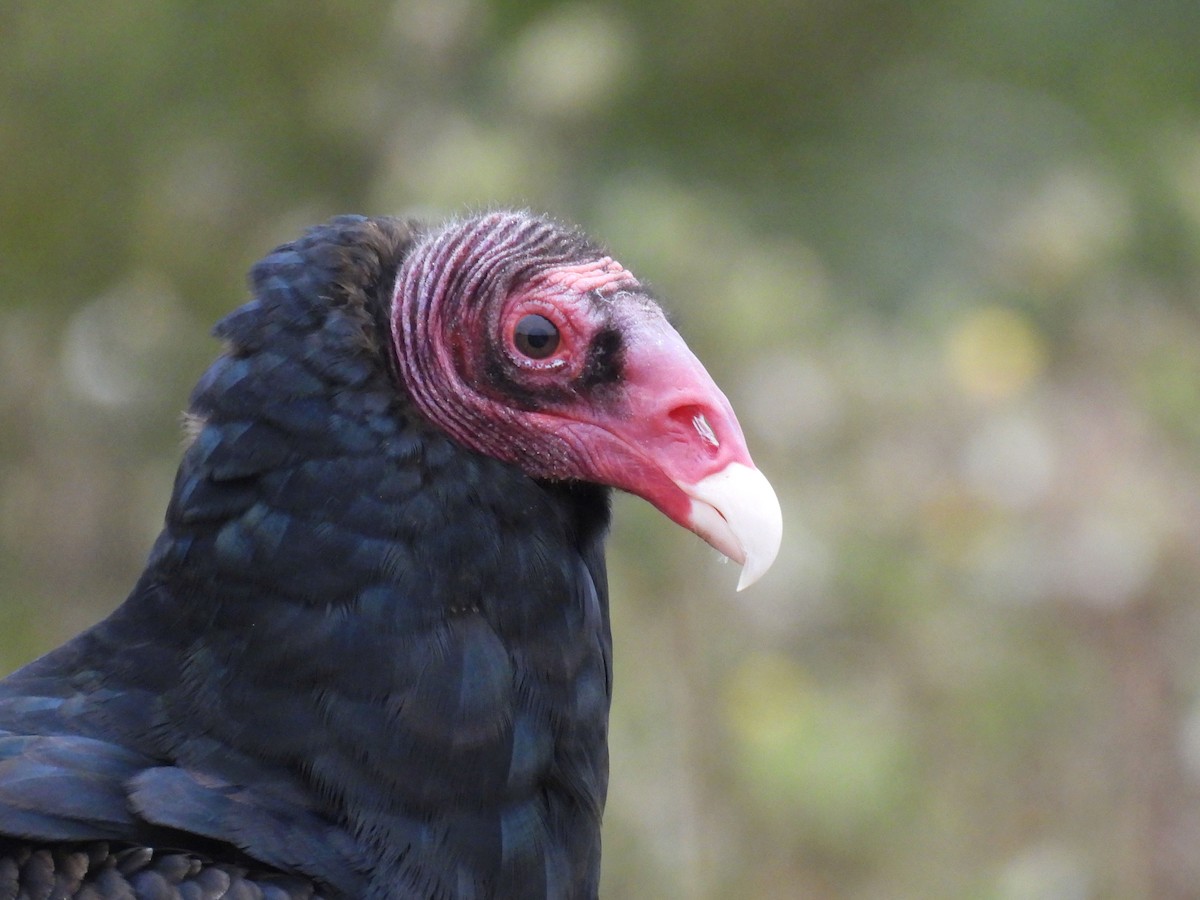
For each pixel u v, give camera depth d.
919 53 11.48
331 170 11.23
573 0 11.03
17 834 4.47
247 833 4.59
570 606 5.07
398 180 10.25
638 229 9.88
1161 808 10.81
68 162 11.13
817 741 9.73
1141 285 11.72
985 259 11.10
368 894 4.67
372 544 4.79
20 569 11.95
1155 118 11.73
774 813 9.89
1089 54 11.70
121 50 11.04
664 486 5.16
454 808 4.79
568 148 10.69
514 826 4.88
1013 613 11.04
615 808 10.16
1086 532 10.83
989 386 10.70
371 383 4.93
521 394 5.18
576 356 5.18
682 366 5.18
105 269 11.39
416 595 4.80
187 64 11.13
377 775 4.73
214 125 11.20
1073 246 10.82
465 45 10.90
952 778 10.68
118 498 12.02
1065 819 10.70
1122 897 10.60
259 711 4.75
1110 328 11.66
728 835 10.17
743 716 9.98
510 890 4.86
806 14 11.13
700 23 11.04
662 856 10.12
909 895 10.09
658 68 11.08
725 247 10.26
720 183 11.07
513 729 4.89
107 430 11.92
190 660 4.84
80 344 11.66
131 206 11.27
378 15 10.93
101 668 4.94
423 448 4.91
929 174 11.17
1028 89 11.66
